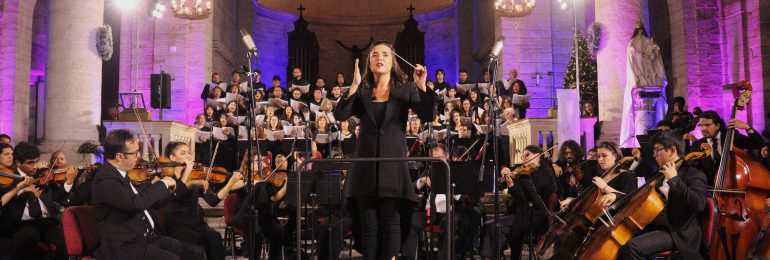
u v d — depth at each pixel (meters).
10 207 6.81
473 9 22.12
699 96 13.78
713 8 13.95
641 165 8.59
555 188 7.88
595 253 5.41
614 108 13.12
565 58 17.70
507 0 16.05
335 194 6.66
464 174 6.33
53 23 13.31
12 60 14.53
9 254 6.67
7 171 6.88
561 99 12.41
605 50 13.31
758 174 6.00
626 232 5.38
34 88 22.12
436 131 12.02
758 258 5.37
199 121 14.59
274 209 8.15
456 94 15.48
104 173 5.54
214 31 18.72
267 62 23.83
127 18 17.34
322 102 14.12
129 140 5.66
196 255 6.04
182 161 7.04
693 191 5.33
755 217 5.92
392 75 4.78
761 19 12.80
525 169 7.48
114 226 5.52
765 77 12.71
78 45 13.25
